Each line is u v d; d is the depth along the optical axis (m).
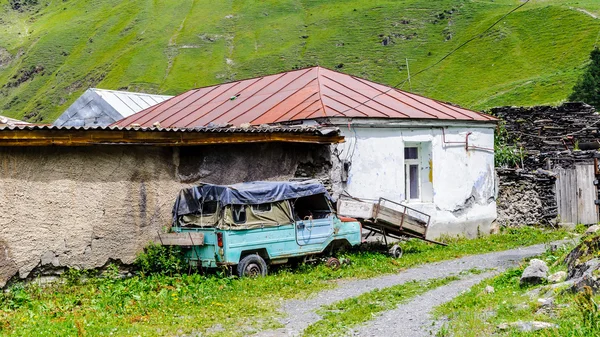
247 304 11.77
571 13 125.56
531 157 29.36
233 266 14.35
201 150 16.30
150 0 199.62
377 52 133.88
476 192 23.94
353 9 158.88
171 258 14.45
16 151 13.00
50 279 13.45
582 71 91.69
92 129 13.45
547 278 11.62
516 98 88.75
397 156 21.05
